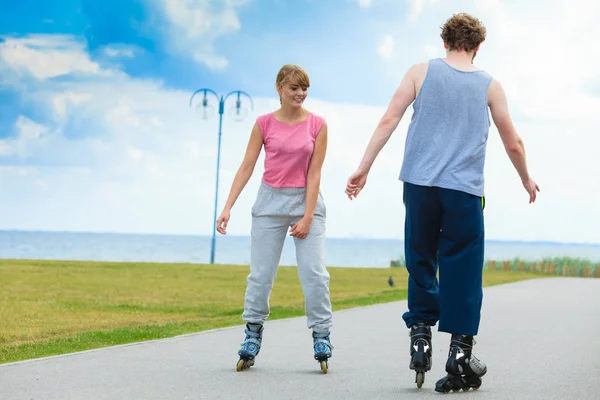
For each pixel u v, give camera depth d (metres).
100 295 19.98
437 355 9.02
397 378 7.26
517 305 16.94
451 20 6.85
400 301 17.38
